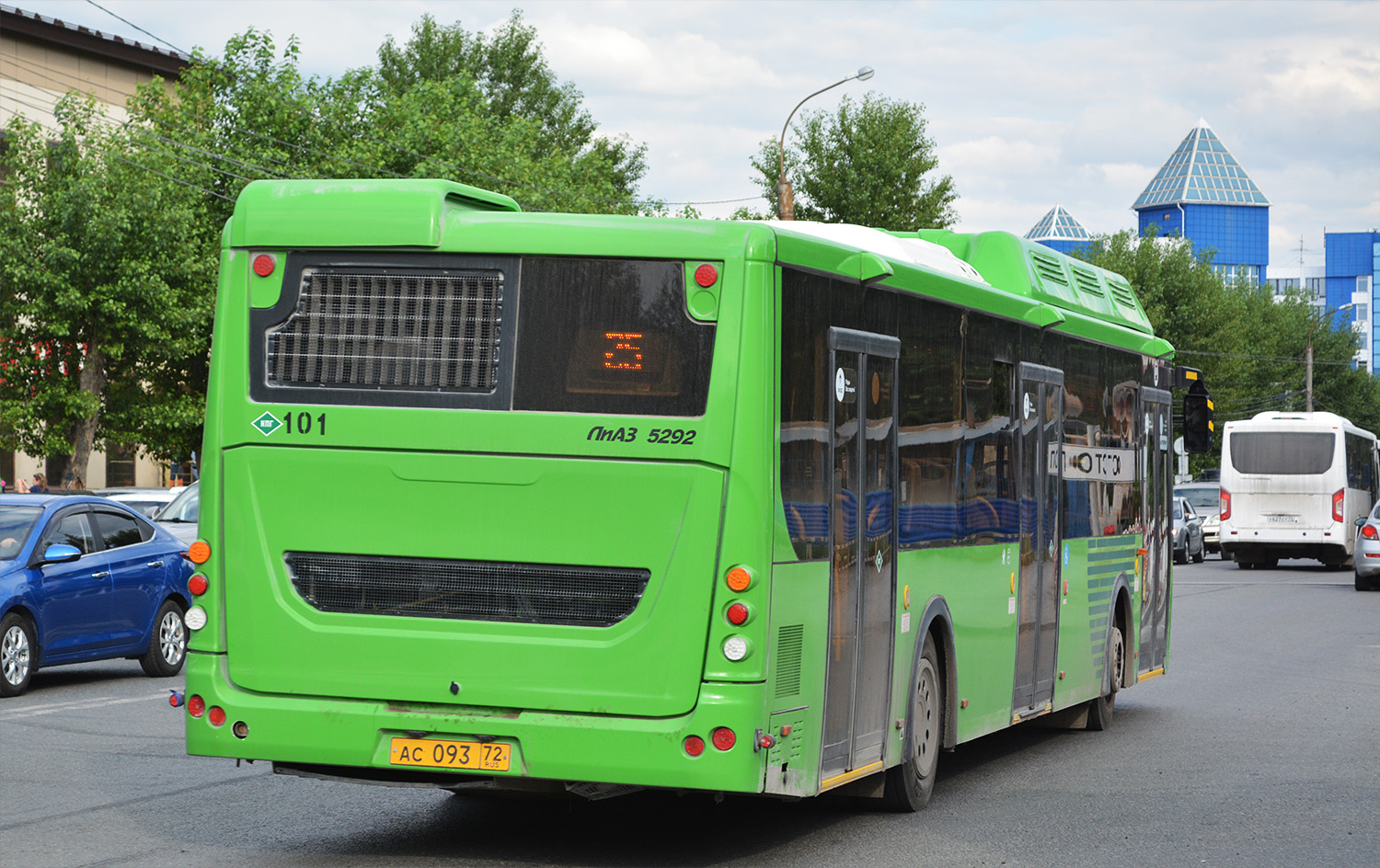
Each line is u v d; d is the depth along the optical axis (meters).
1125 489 13.61
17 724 12.62
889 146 51.00
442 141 42.53
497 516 7.21
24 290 30.41
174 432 34.34
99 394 31.88
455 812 9.15
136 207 30.89
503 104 72.38
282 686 7.43
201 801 9.40
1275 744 12.23
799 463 7.38
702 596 6.99
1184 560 45.09
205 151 36.03
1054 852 8.15
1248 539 40.75
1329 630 22.52
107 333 31.20
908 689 8.82
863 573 8.12
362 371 7.42
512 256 7.29
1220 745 12.21
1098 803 9.66
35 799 9.40
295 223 7.50
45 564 14.84
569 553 7.13
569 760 7.03
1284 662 18.31
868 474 8.19
